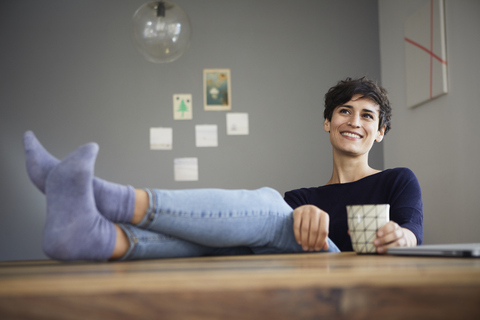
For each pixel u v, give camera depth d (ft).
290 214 3.21
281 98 13.48
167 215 2.78
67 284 1.17
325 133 13.50
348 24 13.79
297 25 13.71
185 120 13.17
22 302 1.03
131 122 13.01
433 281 1.16
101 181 2.68
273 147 13.33
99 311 1.05
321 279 1.20
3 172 12.51
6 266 2.41
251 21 13.61
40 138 12.69
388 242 2.96
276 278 1.25
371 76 13.66
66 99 12.87
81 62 13.00
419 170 11.25
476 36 8.94
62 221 2.43
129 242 2.72
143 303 1.07
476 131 8.95
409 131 11.73
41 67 12.85
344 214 5.73
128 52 13.16
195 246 3.03
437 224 10.41
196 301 1.09
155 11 7.94
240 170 13.17
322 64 13.65
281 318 1.11
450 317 1.16
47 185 2.47
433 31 10.30
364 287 1.14
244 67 13.47
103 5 13.17
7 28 12.81
